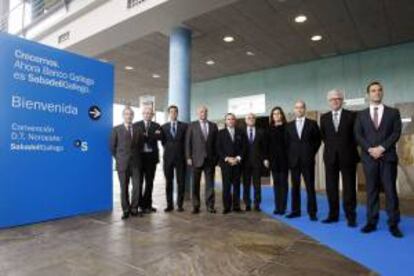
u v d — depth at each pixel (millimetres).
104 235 3621
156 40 7551
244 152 5043
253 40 7363
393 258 2869
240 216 4648
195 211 4906
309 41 7441
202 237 3543
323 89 8609
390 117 3613
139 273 2535
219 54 8289
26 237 3545
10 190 4039
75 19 7449
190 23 6500
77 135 4789
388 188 3617
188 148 4953
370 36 7141
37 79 4324
